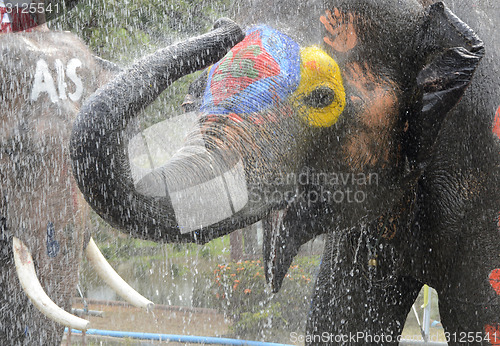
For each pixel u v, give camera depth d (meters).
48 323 6.29
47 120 6.26
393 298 6.09
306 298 12.19
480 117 5.05
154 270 16.42
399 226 5.46
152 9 12.08
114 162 3.62
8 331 6.29
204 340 10.41
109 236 16.28
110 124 3.61
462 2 5.43
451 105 4.69
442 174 5.14
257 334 11.94
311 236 4.81
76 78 6.51
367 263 5.71
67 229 6.33
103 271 6.64
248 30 4.59
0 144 6.20
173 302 14.58
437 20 4.78
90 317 13.80
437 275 5.45
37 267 6.27
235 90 4.32
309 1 4.67
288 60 4.43
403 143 4.93
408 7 4.89
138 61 3.84
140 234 3.88
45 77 6.32
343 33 4.63
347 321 6.11
